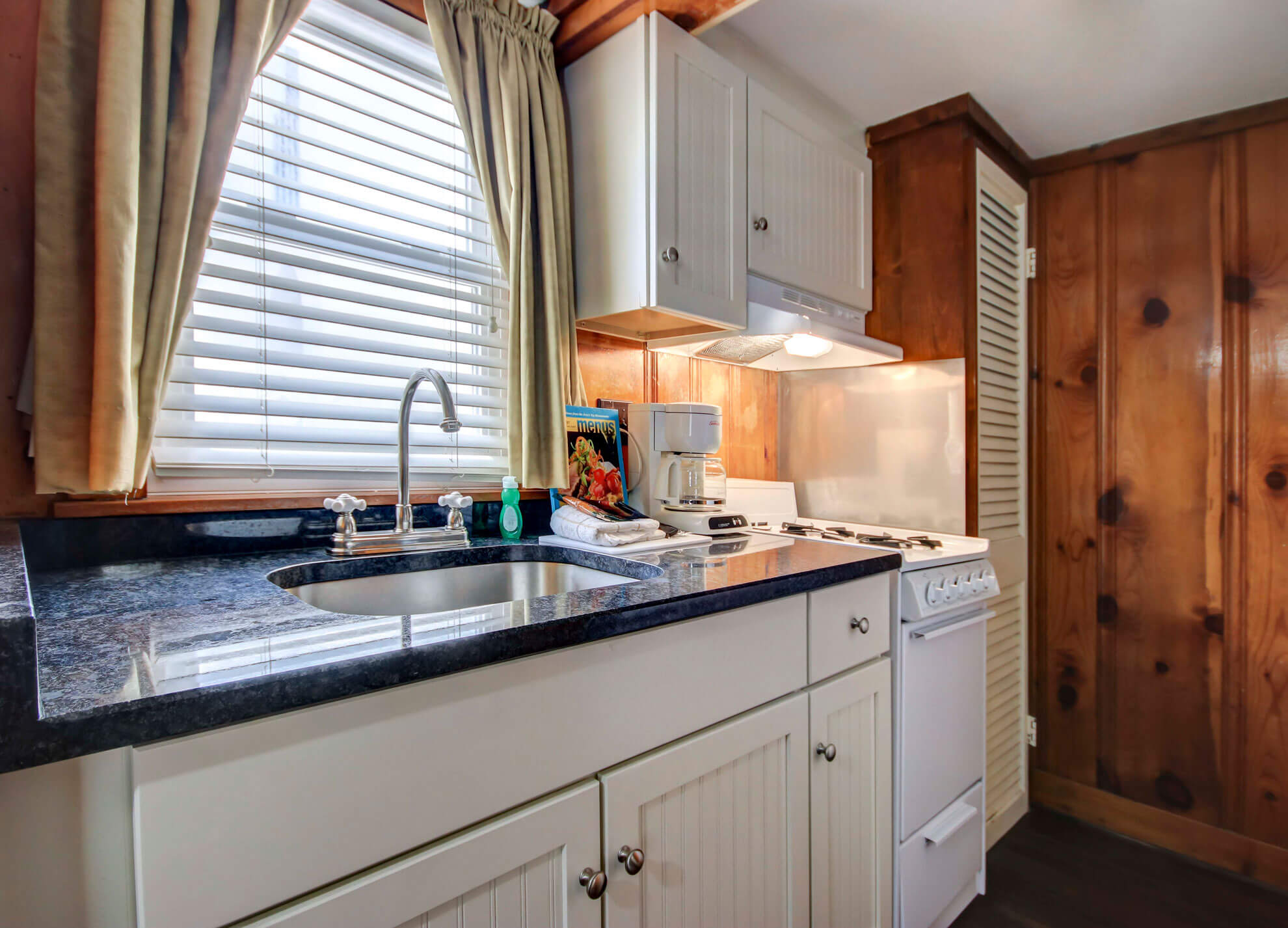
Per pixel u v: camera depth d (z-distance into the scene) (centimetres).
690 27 143
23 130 88
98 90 84
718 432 167
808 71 176
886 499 204
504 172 139
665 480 162
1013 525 212
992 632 192
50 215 83
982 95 184
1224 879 180
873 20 154
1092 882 178
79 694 47
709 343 170
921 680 144
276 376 118
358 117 130
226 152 98
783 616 106
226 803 50
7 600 44
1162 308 199
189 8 93
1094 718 210
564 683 74
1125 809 203
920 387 196
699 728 91
